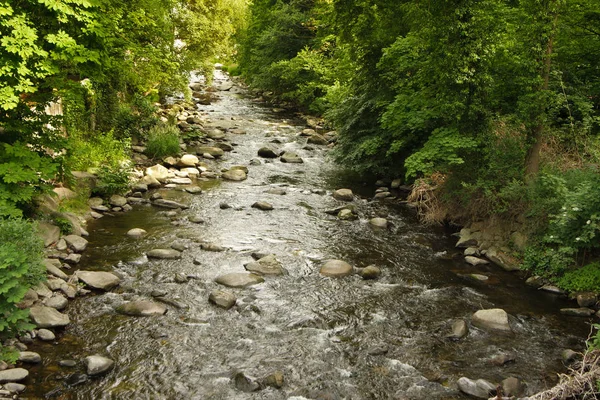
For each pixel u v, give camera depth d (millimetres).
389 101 15375
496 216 11422
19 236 7082
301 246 11164
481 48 11109
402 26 14633
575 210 8875
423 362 7020
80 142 13781
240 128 24484
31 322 7113
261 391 6223
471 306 8766
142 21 15383
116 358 6742
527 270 10172
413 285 9531
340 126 18281
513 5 13516
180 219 12312
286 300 8648
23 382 6047
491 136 11648
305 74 30953
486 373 6805
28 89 8125
